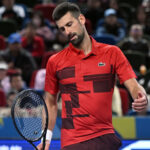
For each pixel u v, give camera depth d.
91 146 9.61
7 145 15.45
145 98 9.23
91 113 9.67
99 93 9.70
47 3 39.84
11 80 21.45
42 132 10.14
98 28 31.91
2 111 18.33
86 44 9.89
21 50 26.30
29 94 10.02
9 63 25.61
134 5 40.62
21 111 10.18
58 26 9.81
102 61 9.78
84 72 9.76
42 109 10.36
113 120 15.01
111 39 28.27
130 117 14.91
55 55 10.17
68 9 9.66
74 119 9.78
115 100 18.03
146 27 32.88
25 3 39.91
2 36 29.97
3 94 20.11
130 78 9.72
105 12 33.34
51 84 10.41
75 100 9.79
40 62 28.17
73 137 9.75
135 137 14.84
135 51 27.92
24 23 33.50
